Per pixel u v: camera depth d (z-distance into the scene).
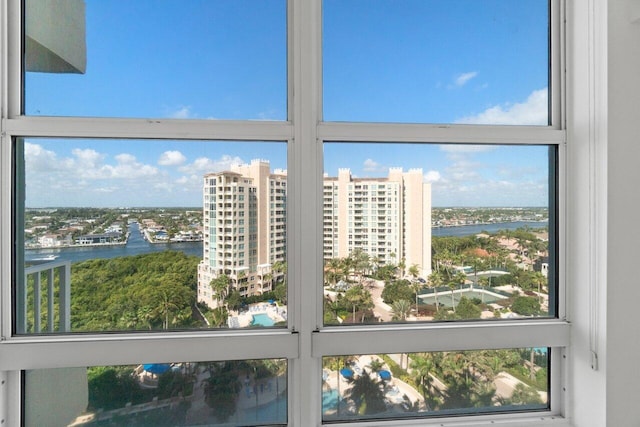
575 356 1.31
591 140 1.25
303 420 1.22
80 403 1.23
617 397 1.20
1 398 1.15
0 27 1.16
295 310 1.24
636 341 1.20
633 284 1.20
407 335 1.26
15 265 1.20
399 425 1.30
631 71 1.20
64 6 1.22
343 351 1.24
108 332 1.22
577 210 1.31
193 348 1.20
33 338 1.18
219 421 1.27
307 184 1.22
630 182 1.20
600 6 1.22
